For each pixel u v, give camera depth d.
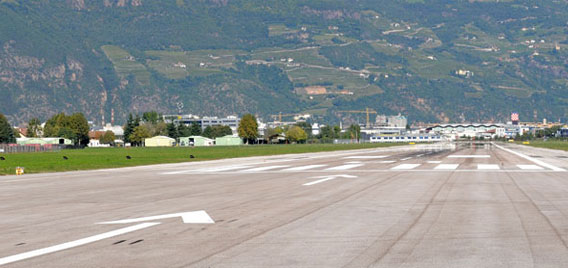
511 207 17.02
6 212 17.03
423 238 12.27
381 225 13.96
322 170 37.06
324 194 21.20
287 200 19.28
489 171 34.62
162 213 16.27
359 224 14.13
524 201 18.50
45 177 34.38
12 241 12.27
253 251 11.09
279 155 77.19
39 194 22.69
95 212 16.72
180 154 94.00
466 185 24.72
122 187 25.67
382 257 10.55
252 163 51.28
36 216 16.03
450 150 91.56
